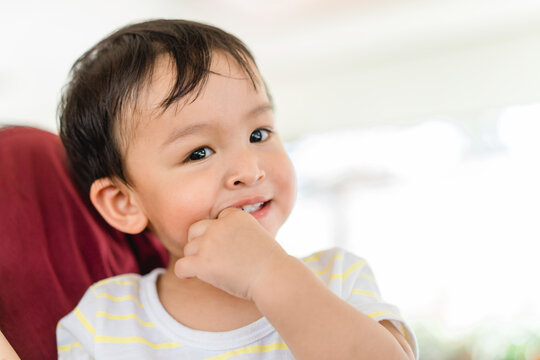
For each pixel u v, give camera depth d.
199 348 0.63
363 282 0.70
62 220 0.81
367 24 3.66
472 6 3.38
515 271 3.64
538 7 3.40
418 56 4.26
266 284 0.52
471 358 2.70
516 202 3.83
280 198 0.65
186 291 0.68
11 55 3.98
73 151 0.79
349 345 0.50
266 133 0.67
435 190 4.17
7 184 0.78
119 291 0.72
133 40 0.71
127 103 0.65
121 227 0.71
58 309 0.75
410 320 3.30
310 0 3.30
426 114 4.30
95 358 0.64
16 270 0.74
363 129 4.55
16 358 0.59
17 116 5.39
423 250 4.07
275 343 0.62
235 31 3.78
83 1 3.25
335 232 4.49
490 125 4.07
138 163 0.66
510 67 4.00
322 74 4.65
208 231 0.57
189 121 0.61
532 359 2.47
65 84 0.82
